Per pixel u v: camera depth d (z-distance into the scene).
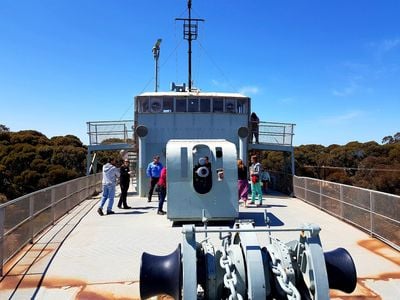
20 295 5.69
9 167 40.25
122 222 11.23
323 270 3.57
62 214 12.27
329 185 12.75
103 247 8.38
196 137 18.83
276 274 3.66
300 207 14.29
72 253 7.90
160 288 3.75
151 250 8.17
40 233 9.61
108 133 19.81
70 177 37.97
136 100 19.20
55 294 5.74
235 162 10.67
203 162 10.41
